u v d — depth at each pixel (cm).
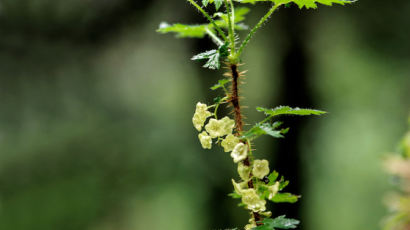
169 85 208
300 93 157
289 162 152
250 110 202
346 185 238
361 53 183
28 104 166
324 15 162
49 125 176
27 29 154
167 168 190
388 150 227
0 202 181
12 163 182
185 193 185
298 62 156
